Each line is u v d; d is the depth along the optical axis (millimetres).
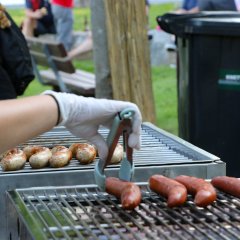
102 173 1980
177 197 1872
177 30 3854
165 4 12727
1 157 2473
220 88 3836
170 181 1961
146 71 4121
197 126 3922
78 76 6164
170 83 8656
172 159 2496
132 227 1781
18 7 12086
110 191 1982
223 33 3719
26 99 1739
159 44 9617
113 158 2389
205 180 2111
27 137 1712
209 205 1901
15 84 3537
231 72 3785
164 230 1744
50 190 2090
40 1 6867
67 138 2889
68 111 1771
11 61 3445
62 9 7211
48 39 6328
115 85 4117
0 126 1657
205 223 1765
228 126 3865
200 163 2383
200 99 3881
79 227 1750
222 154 3906
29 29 6914
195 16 4039
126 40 4047
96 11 4219
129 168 2004
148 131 3035
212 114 3881
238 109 3822
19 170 2400
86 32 9352
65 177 2277
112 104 1846
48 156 2457
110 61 4117
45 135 2938
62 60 5750
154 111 4215
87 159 2484
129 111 1846
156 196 2020
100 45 4254
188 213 1856
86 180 2289
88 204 1977
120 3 3998
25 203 2010
